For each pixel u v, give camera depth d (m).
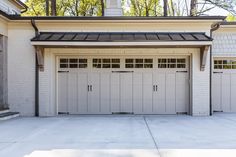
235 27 14.20
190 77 13.72
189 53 13.60
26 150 6.82
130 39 12.53
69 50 13.62
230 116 13.16
